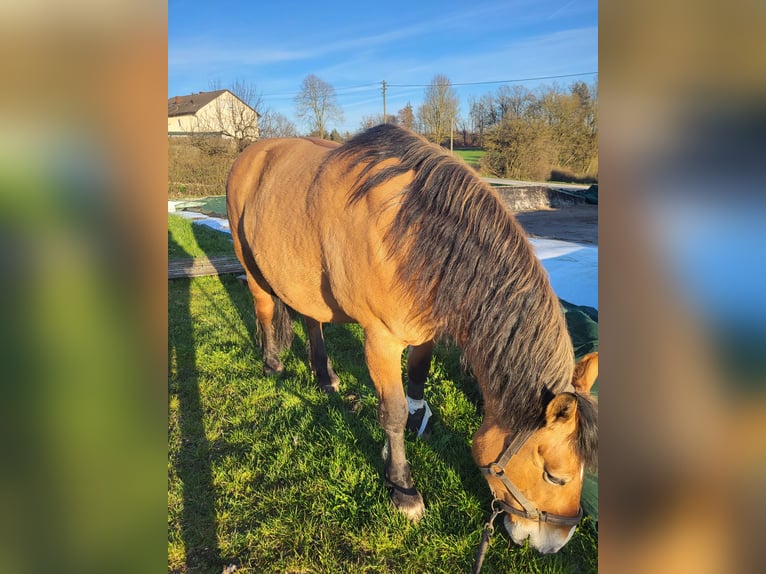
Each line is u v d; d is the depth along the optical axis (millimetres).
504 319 1667
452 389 3160
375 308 2000
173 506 2303
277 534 2113
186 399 3283
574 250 5344
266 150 3092
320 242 2182
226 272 6770
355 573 1893
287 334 3486
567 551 1930
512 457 1637
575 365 1745
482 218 1739
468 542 1960
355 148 2145
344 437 2709
